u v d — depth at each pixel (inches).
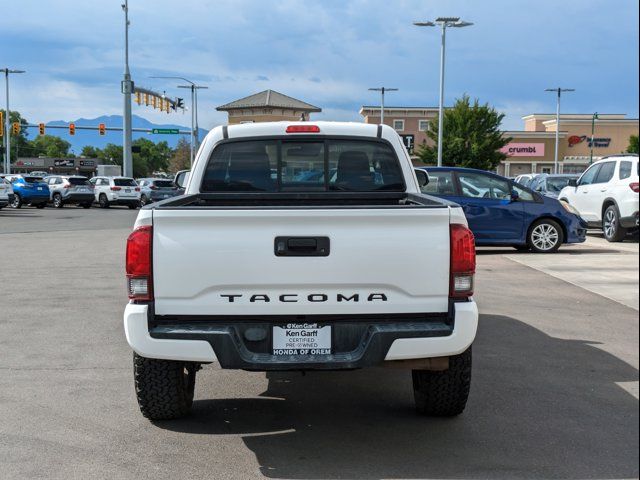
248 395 196.9
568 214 522.0
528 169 2999.5
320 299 145.7
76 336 259.9
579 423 170.4
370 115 2918.3
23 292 353.4
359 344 147.1
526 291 357.7
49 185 1413.6
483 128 2215.8
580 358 230.5
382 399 193.5
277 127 211.6
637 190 576.7
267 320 146.9
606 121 2997.0
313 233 143.7
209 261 143.8
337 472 142.9
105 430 166.4
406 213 144.0
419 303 147.3
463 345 146.1
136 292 144.5
